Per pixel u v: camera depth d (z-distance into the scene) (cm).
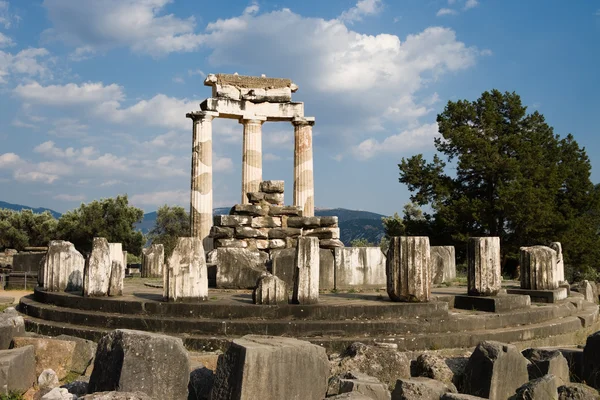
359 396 699
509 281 2455
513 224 4016
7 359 831
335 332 1150
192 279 1268
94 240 1402
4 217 5806
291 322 1158
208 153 2836
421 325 1186
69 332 1240
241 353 718
